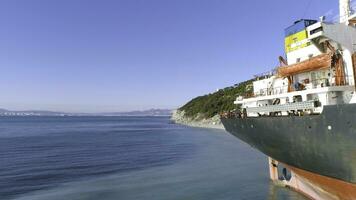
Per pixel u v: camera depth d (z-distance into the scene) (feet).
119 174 113.80
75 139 259.19
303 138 58.44
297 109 60.49
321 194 66.80
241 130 79.97
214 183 96.94
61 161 143.54
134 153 170.50
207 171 116.47
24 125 520.42
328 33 59.41
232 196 82.43
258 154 157.99
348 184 55.67
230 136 282.56
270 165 96.02
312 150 57.93
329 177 59.16
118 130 393.09
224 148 188.14
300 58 72.95
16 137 276.21
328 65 59.06
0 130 376.89
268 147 72.54
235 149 181.78
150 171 118.73
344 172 54.39
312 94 62.54
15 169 123.85
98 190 91.30
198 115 515.50
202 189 90.27
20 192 89.56
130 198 82.94
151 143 224.94
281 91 78.74
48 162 140.87
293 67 68.23
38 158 152.56
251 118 72.13
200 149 185.78
